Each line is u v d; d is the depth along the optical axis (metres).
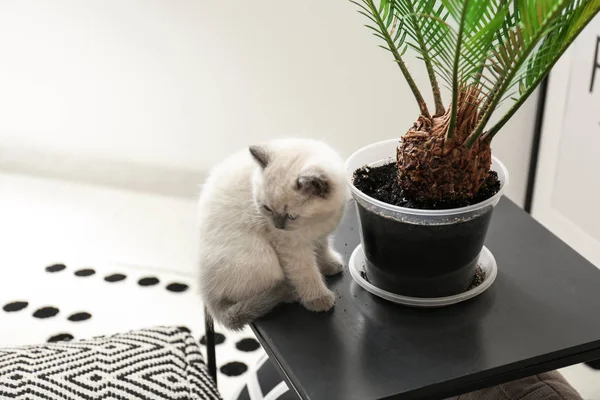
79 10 2.08
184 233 2.15
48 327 1.78
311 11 1.94
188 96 2.16
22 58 2.20
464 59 0.91
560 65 1.73
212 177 1.24
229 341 1.73
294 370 0.97
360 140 2.12
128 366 1.12
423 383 0.93
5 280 1.95
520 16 0.84
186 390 1.10
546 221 1.94
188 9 2.01
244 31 2.01
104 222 2.20
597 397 1.56
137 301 1.87
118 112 2.25
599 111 1.62
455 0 0.82
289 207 1.08
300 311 1.09
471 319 1.05
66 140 2.35
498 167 1.11
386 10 0.99
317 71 2.03
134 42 2.10
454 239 1.01
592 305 1.06
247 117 2.16
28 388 1.07
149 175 2.34
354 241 1.26
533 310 1.06
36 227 2.17
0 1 2.11
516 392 1.07
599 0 0.83
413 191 1.03
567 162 1.79
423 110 1.02
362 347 1.00
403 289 1.08
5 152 2.43
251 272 1.14
